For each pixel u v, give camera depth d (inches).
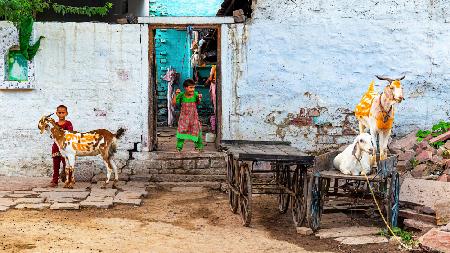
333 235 318.7
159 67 904.3
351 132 492.1
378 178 315.0
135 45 483.2
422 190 346.3
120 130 437.4
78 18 799.1
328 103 491.8
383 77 337.7
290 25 488.4
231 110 490.6
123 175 476.7
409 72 491.5
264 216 372.5
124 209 377.7
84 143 425.4
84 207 373.7
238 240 309.9
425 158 404.8
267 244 303.1
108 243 293.6
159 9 895.7
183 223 346.6
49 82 479.2
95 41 480.4
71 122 478.9
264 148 383.6
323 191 329.4
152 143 493.4
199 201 410.6
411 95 492.7
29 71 475.8
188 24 485.1
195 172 483.8
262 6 486.9
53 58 478.9
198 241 305.1
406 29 490.0
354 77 490.9
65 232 312.3
